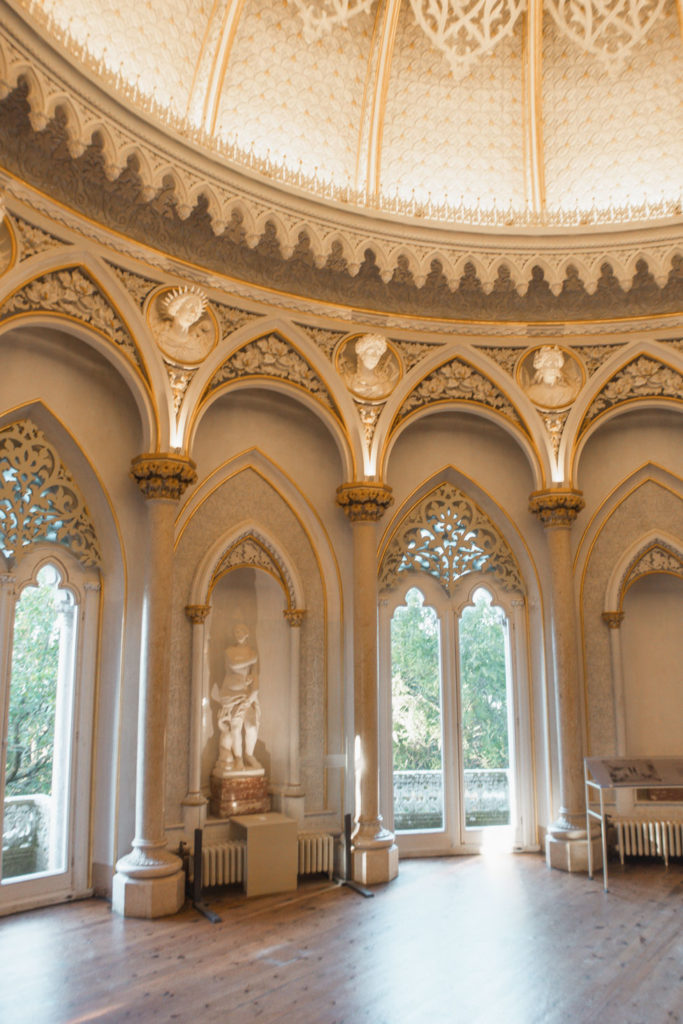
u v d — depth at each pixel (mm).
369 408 10133
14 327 7801
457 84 10297
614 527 11078
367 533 10039
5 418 8406
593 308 10414
